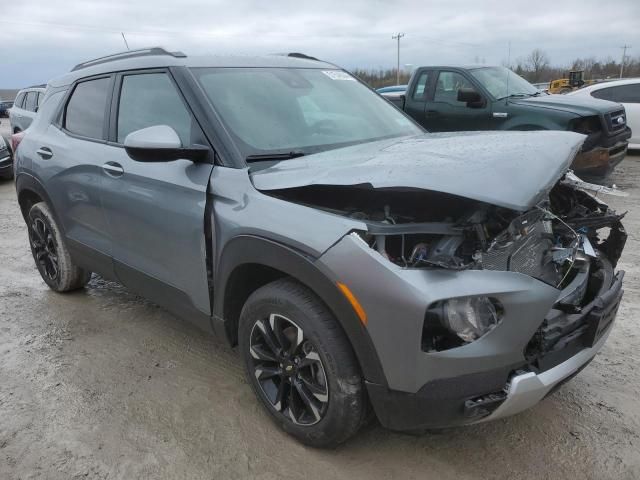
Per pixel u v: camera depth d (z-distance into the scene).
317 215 2.31
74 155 3.75
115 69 3.63
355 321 2.17
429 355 2.07
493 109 8.04
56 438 2.74
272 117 3.07
